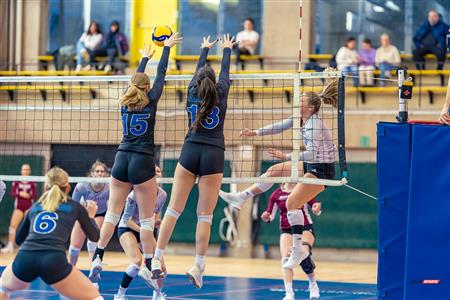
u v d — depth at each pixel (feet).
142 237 38.78
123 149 37.99
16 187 80.12
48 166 79.00
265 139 75.56
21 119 82.02
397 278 35.68
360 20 83.20
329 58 81.05
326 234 78.33
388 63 77.66
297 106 39.75
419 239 35.42
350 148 78.33
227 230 80.59
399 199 35.78
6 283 31.91
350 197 77.92
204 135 36.40
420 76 77.30
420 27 78.07
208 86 35.88
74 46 89.45
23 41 88.53
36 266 31.40
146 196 38.11
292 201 41.42
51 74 84.64
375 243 77.00
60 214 32.37
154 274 36.52
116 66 84.79
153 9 87.76
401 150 35.81
